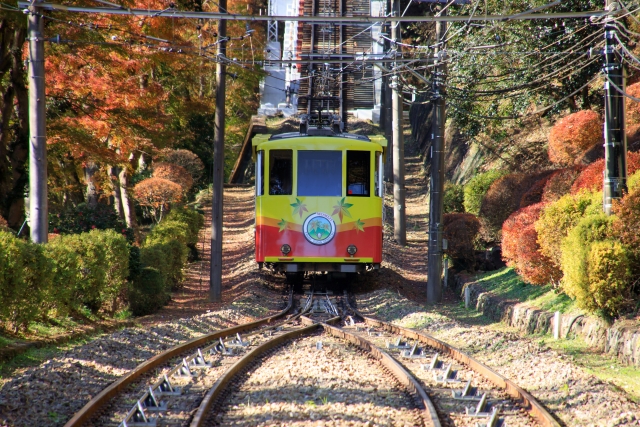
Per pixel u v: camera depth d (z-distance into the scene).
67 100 47.25
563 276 27.83
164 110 64.31
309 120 45.97
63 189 60.03
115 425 14.41
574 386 17.27
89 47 43.97
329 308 37.94
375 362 22.09
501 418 14.58
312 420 14.63
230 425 14.47
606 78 26.06
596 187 30.05
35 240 28.41
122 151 54.16
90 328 27.64
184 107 68.19
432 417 14.12
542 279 30.02
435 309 38.44
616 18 26.08
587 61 40.19
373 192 40.19
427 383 18.62
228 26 94.50
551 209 28.33
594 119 43.44
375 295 42.12
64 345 24.41
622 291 23.42
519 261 30.91
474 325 31.75
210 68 69.19
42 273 23.88
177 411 15.56
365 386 18.23
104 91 45.97
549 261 29.39
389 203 85.12
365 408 15.63
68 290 26.48
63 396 16.52
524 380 19.12
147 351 23.33
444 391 17.66
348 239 39.81
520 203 40.28
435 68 40.22
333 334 28.64
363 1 112.19
